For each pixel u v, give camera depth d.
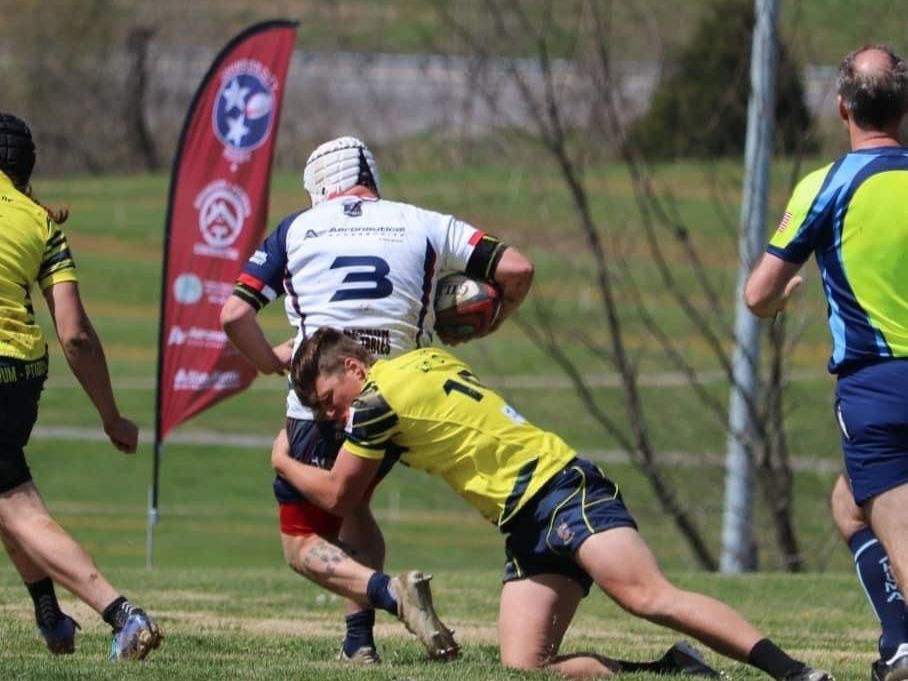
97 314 155.88
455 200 121.62
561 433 105.19
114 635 23.30
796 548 70.00
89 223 188.50
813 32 80.19
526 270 25.69
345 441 23.81
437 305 25.75
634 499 84.56
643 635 34.28
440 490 98.81
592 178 141.50
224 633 31.52
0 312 22.97
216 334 51.53
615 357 79.50
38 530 23.05
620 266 110.56
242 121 51.56
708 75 83.94
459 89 124.56
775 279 22.03
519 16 79.69
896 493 21.27
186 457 107.25
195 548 80.69
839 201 21.56
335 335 24.02
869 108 21.89
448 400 23.39
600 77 81.00
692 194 132.88
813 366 110.38
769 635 34.75
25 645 27.69
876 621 39.06
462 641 31.16
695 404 104.69
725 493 73.31
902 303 21.34
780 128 75.12
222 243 51.50
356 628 26.27
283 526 25.06
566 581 23.55
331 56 177.12
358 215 25.55
